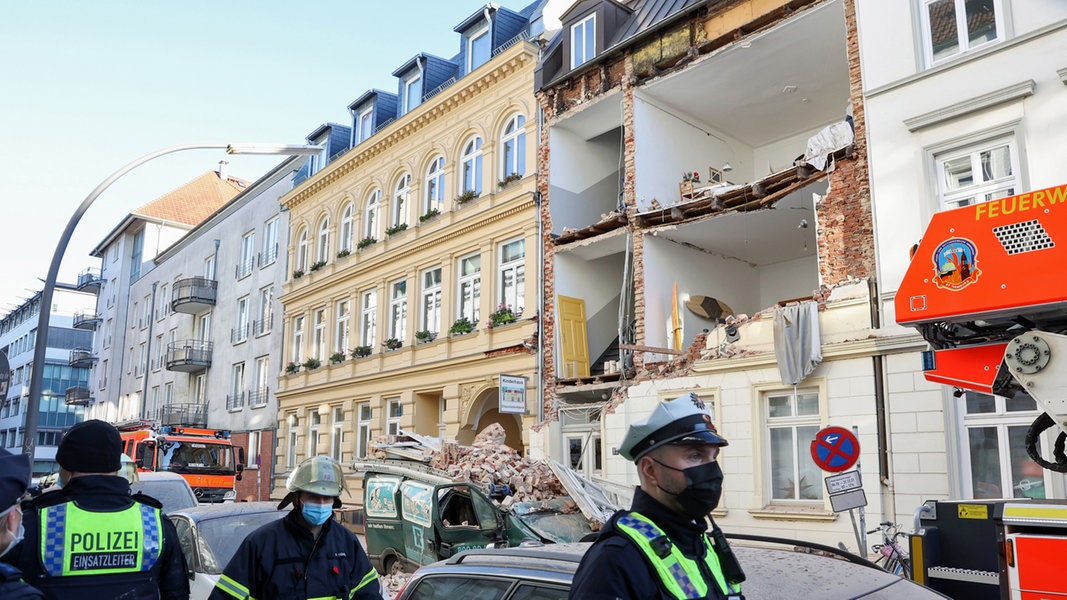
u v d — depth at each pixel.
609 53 18.53
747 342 14.64
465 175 23.23
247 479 33.03
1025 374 5.52
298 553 4.02
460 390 21.78
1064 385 5.35
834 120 19.53
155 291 48.66
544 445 17.94
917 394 12.16
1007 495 11.11
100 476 3.58
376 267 26.33
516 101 21.25
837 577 3.25
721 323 15.34
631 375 17.06
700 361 15.17
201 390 39.97
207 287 39.50
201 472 23.88
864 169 13.58
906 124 12.80
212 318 39.75
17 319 85.31
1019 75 11.80
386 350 25.16
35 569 3.31
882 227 12.94
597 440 17.67
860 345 12.84
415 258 24.52
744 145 21.11
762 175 21.05
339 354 27.59
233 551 7.80
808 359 13.32
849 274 13.69
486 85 22.23
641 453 2.51
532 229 20.16
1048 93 11.48
